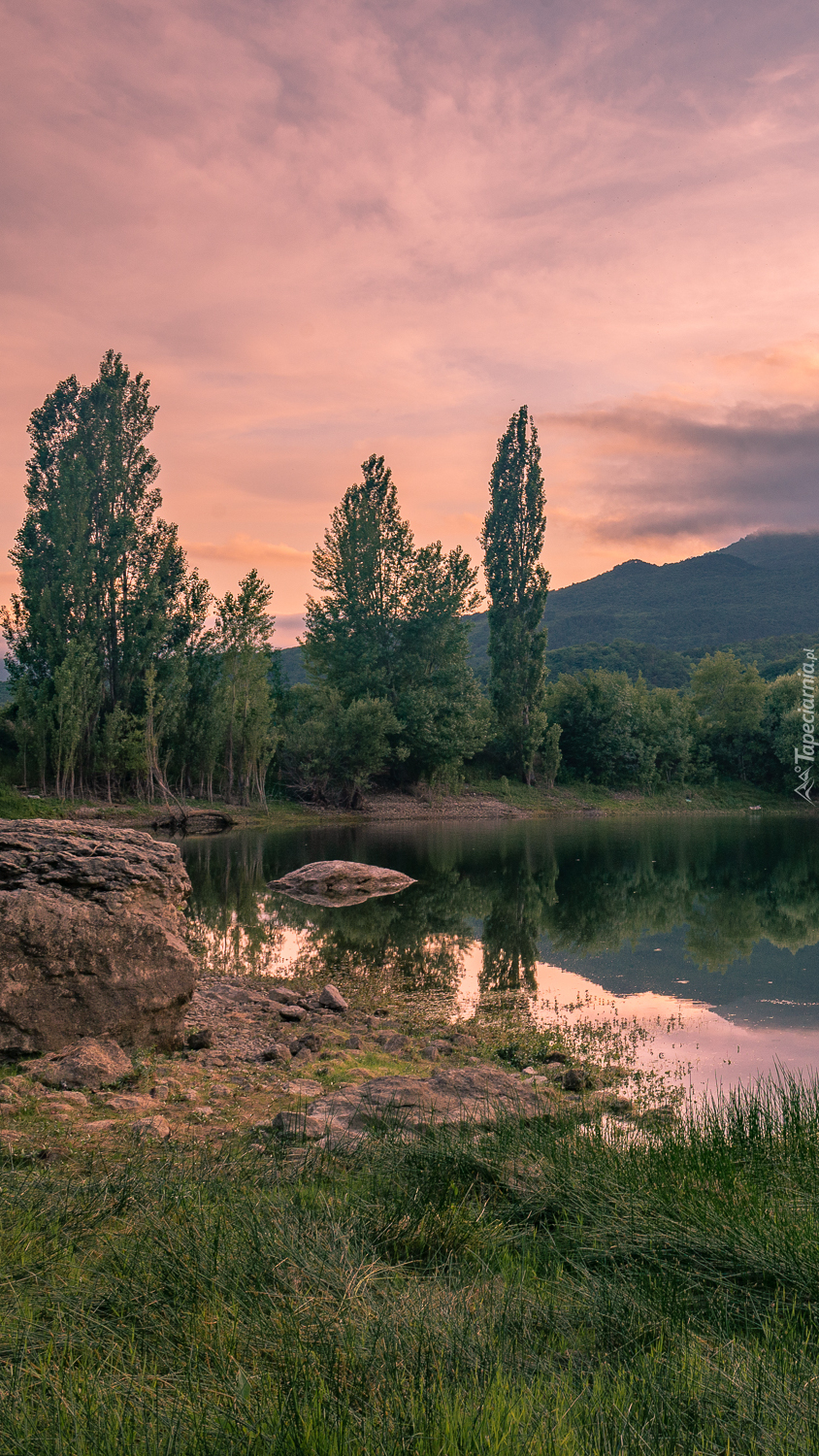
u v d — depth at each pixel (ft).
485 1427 8.49
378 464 202.08
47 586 150.00
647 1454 8.48
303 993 42.45
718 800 242.37
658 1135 21.93
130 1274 12.84
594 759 239.09
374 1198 17.06
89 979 30.42
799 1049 34.19
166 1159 19.26
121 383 157.89
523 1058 32.73
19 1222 14.62
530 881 85.87
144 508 161.27
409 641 202.59
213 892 76.38
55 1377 9.48
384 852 111.96
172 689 158.71
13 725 147.54
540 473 221.66
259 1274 12.69
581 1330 12.13
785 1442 8.64
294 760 184.14
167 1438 8.29
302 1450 8.08
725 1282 13.29
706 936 59.26
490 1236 15.40
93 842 35.88
